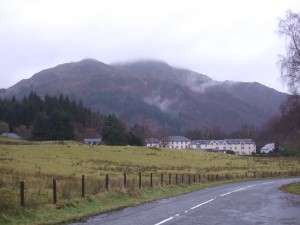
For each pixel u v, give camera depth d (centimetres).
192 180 4409
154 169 6141
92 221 1470
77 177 3247
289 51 3070
